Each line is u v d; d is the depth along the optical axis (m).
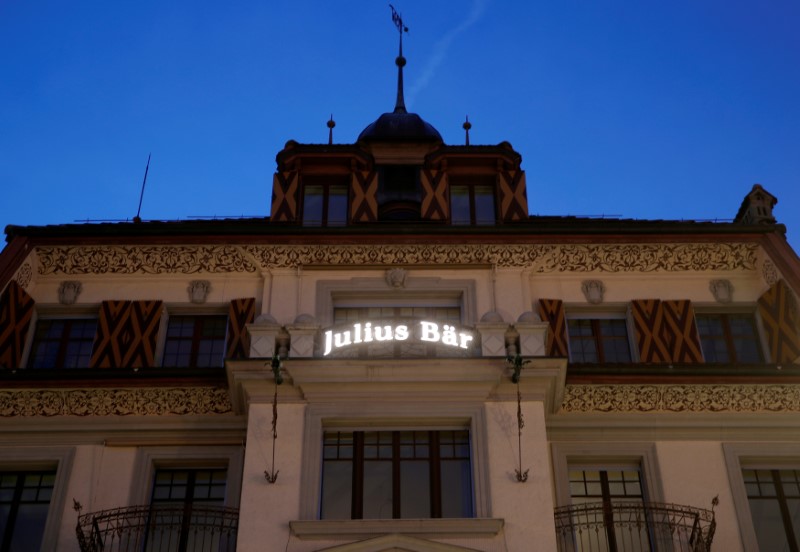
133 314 22.94
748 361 22.97
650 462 20.84
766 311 23.02
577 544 19.97
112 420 21.19
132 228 23.84
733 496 20.42
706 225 24.00
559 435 21.14
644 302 23.27
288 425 19.77
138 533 19.86
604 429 21.19
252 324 20.72
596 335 23.23
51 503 20.23
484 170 26.09
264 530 18.55
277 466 19.28
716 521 20.14
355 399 20.06
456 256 23.55
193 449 20.97
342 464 19.70
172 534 20.02
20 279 23.14
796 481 20.94
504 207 25.36
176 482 20.89
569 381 21.53
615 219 26.33
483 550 18.27
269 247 23.69
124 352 22.38
